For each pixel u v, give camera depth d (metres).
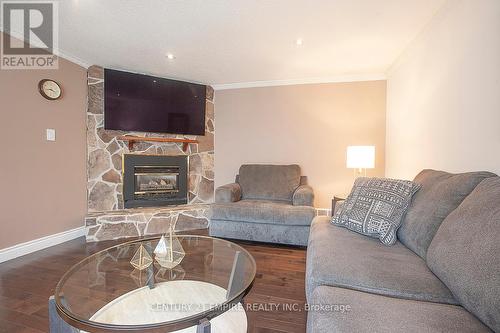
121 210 3.31
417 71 2.49
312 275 1.17
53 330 1.11
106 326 0.97
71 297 1.30
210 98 4.10
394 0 1.91
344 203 1.97
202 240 2.11
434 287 1.03
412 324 0.78
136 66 3.30
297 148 3.83
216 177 4.16
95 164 3.23
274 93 3.89
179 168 3.79
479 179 1.26
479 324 0.78
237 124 4.05
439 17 2.05
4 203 2.38
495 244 0.81
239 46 2.72
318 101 3.73
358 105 3.60
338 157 3.68
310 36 2.49
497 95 1.42
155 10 2.07
